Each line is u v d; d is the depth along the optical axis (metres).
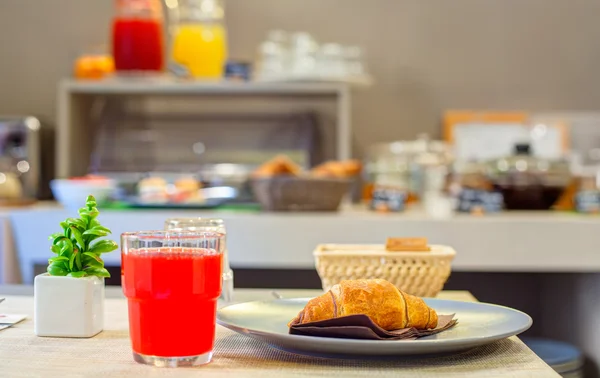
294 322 0.80
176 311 0.72
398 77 3.11
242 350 0.79
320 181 2.11
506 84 3.10
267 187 2.13
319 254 1.09
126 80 2.80
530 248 1.98
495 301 2.29
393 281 1.08
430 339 0.76
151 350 0.72
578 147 3.01
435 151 2.65
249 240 2.04
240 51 3.13
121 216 2.06
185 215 2.07
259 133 3.10
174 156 3.10
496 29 3.10
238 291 1.21
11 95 3.18
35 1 3.16
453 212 2.27
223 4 3.12
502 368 0.72
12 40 3.17
